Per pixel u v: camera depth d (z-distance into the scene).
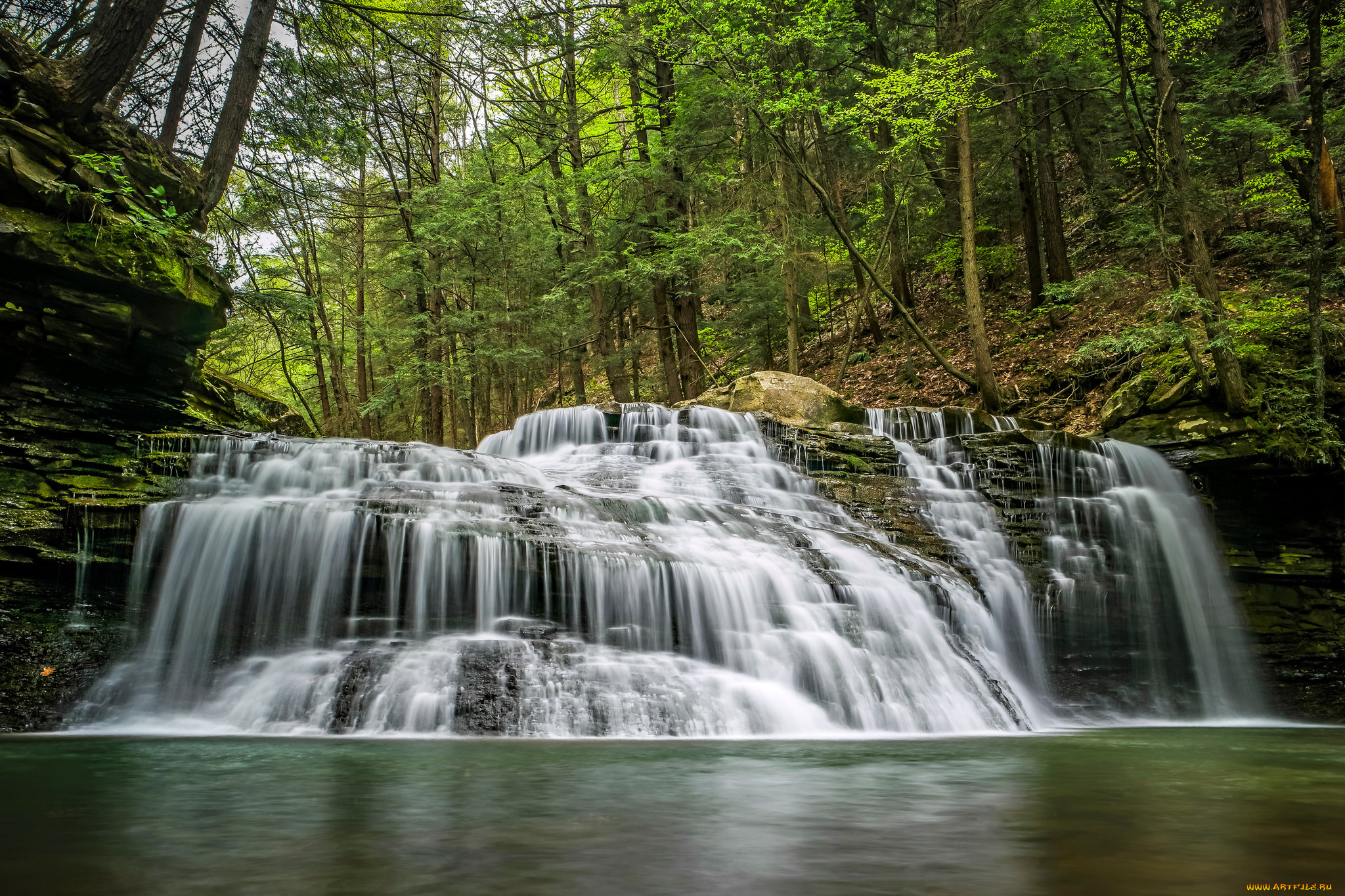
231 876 2.61
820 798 4.16
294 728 7.48
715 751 6.09
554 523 9.57
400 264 24.11
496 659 7.74
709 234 19.25
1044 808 3.91
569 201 21.97
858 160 21.94
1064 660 11.76
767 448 13.92
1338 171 17.41
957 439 14.08
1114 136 20.47
